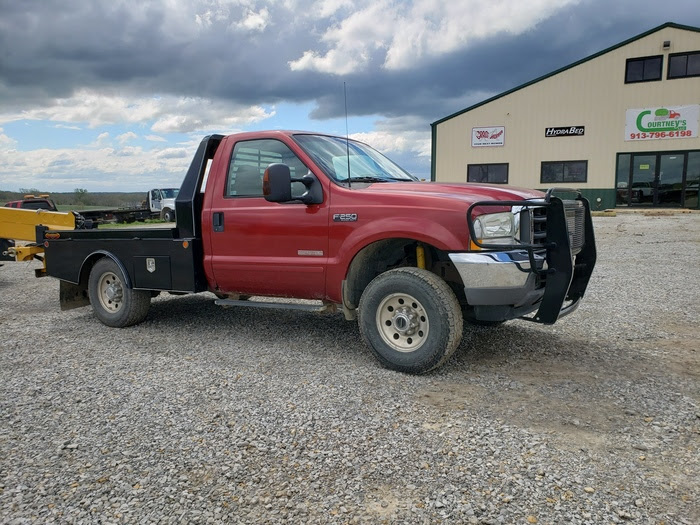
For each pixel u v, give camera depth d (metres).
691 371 4.32
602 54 26.12
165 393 4.03
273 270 5.07
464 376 4.30
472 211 4.10
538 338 5.35
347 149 5.25
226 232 5.37
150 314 6.91
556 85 27.25
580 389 3.97
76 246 6.45
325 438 3.25
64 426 3.49
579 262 4.88
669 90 25.19
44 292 9.15
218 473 2.88
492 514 2.47
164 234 5.75
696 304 6.66
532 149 28.19
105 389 4.14
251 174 5.30
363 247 4.54
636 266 9.74
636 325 5.75
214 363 4.77
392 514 2.49
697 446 3.08
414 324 4.33
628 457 2.97
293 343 5.39
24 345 5.48
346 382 4.20
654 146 25.81
